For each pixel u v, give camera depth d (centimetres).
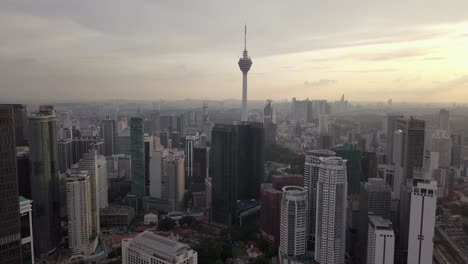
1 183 18100
